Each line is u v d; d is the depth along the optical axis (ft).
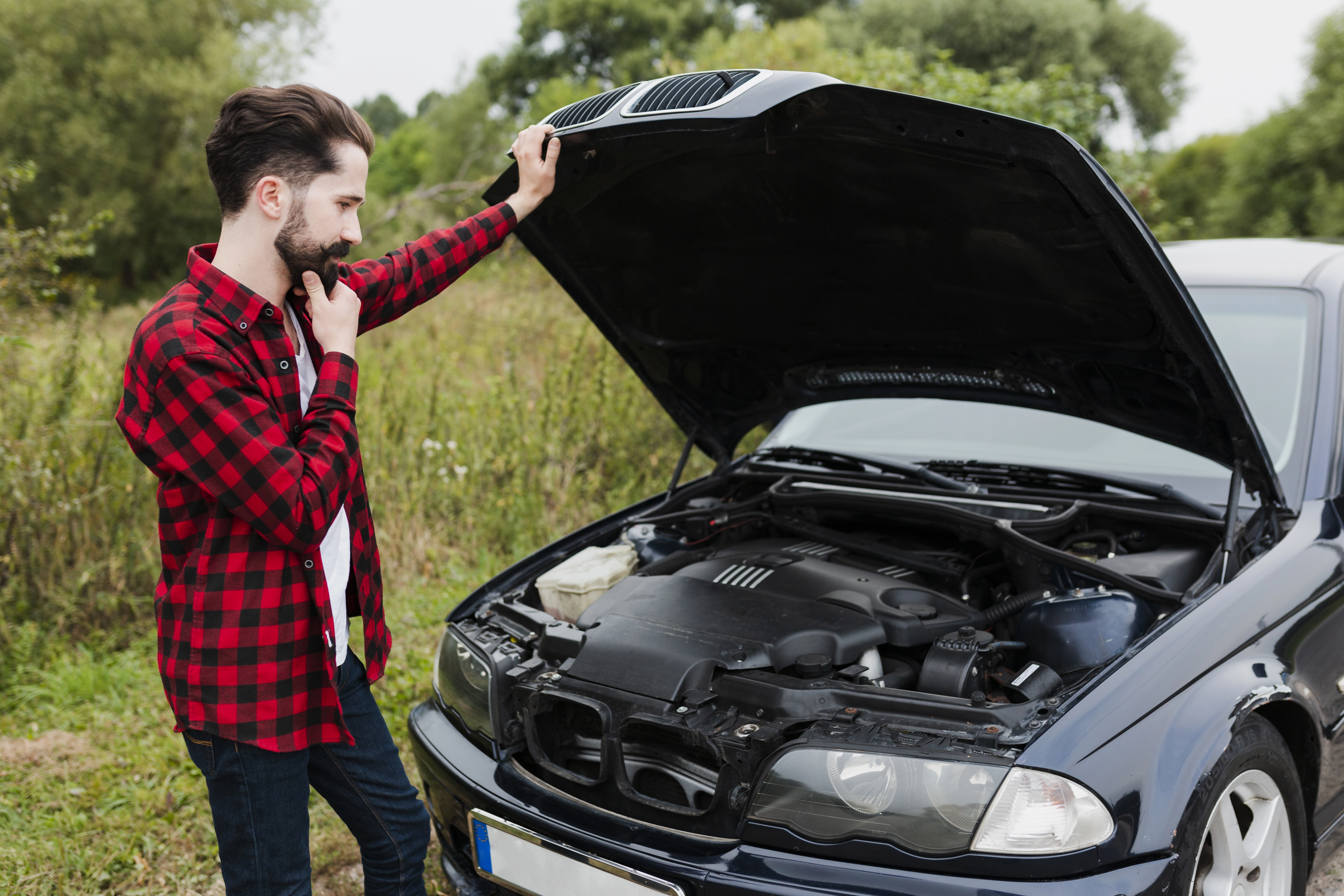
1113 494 8.59
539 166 7.50
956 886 5.35
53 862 9.54
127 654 14.23
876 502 8.80
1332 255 10.54
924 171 6.94
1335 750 7.41
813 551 8.80
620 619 7.66
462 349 26.68
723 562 8.57
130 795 10.78
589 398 19.99
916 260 8.05
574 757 7.30
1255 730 6.43
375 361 23.38
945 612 7.80
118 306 69.97
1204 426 7.82
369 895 6.70
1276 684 6.61
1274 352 9.36
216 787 5.62
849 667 7.03
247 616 5.33
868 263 8.30
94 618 15.19
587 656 7.29
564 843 6.52
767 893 5.65
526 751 7.47
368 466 17.87
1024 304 7.94
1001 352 8.71
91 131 72.23
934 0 85.35
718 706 6.70
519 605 8.48
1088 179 6.22
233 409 5.07
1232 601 6.88
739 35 28.40
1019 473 9.26
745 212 8.13
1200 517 7.92
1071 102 27.37
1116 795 5.52
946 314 8.55
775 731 6.24
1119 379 8.17
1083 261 7.06
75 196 71.87
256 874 5.76
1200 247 11.83
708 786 6.55
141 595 15.61
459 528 17.93
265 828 5.67
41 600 14.88
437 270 7.11
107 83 72.79
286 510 5.12
